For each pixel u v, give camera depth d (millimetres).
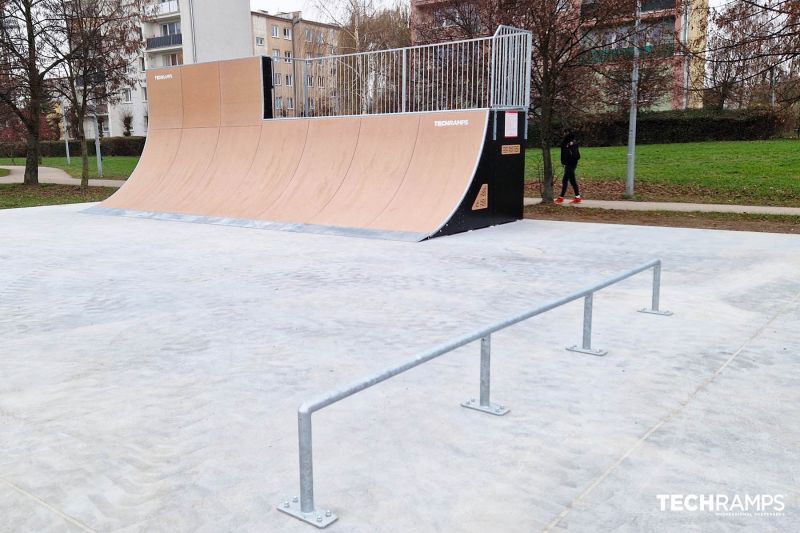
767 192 16312
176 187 15438
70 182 25500
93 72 21797
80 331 5590
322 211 12656
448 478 2996
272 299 6699
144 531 2594
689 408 3812
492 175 12320
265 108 15156
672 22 17484
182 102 16547
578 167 23047
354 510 2727
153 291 7121
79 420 3709
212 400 3994
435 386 4211
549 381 4281
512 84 12805
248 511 2736
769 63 13523
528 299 6617
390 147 13148
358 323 5750
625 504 2752
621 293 6887
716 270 8039
